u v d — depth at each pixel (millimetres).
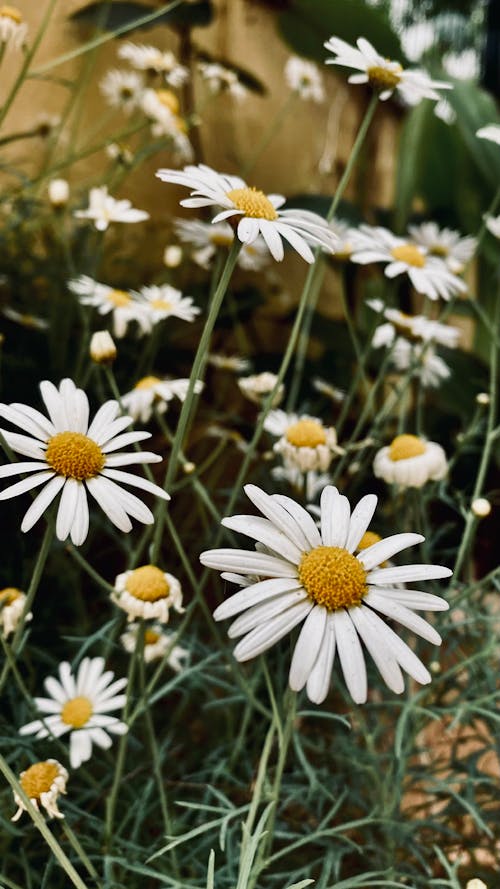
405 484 392
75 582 448
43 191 605
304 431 390
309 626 279
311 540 290
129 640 399
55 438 303
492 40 1065
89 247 553
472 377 694
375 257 420
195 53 803
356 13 769
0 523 461
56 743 356
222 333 797
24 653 388
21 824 361
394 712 414
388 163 1121
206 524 449
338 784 404
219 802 397
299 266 927
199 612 517
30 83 701
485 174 771
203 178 322
